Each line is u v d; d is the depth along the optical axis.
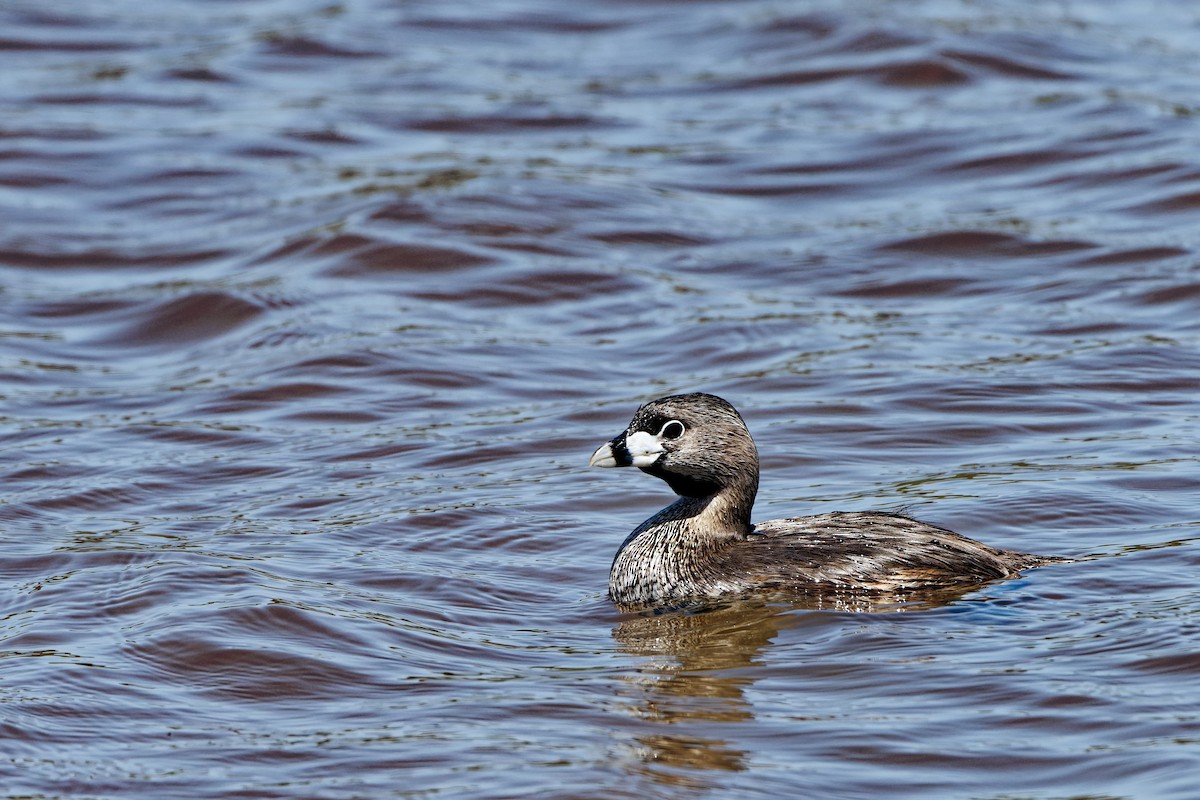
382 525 14.42
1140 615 11.56
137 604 12.38
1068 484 14.95
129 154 28.23
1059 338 19.75
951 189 25.95
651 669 11.05
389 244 23.31
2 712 10.36
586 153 28.12
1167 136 27.03
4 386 19.11
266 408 18.19
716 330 20.41
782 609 12.19
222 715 10.42
